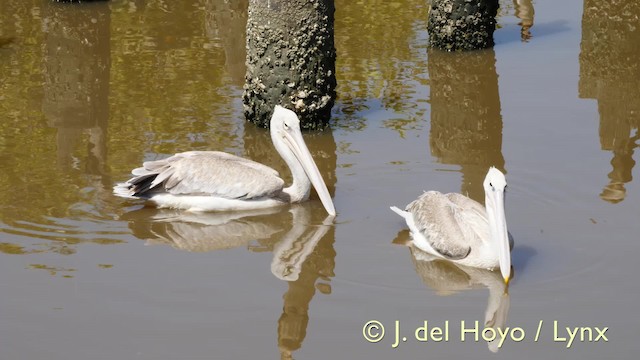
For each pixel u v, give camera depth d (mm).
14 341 9117
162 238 11297
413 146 13898
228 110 15258
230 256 10891
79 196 12281
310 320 9523
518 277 10297
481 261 10594
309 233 11492
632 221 11422
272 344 9078
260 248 11117
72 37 18297
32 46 17812
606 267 10414
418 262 10750
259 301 9867
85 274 10352
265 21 14188
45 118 14812
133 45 17969
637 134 14023
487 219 10969
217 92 15945
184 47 17969
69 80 16375
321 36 14289
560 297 9883
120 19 19297
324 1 14250
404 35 18797
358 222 11734
